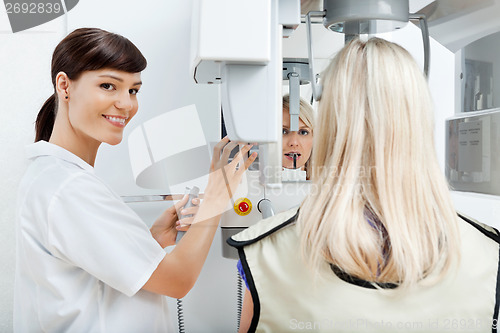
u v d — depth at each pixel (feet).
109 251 2.33
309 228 2.00
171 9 3.68
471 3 2.86
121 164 3.64
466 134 3.30
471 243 2.08
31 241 2.40
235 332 3.82
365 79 2.06
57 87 2.72
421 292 1.94
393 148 1.96
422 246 1.94
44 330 2.52
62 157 2.65
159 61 3.67
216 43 1.86
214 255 3.76
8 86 3.69
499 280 1.99
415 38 3.56
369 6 2.58
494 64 3.04
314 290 1.95
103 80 2.76
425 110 2.06
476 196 3.22
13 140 3.71
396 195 1.94
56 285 2.42
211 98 3.73
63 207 2.32
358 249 1.87
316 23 3.21
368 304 1.93
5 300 3.69
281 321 1.98
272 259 2.07
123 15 3.66
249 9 1.87
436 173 2.05
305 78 3.41
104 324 2.51
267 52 1.88
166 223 3.52
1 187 3.68
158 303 2.77
